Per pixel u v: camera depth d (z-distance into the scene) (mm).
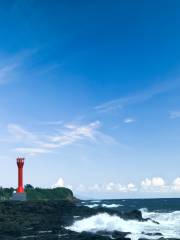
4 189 129625
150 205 189875
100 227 71312
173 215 105875
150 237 61906
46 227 64312
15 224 64062
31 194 141500
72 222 72312
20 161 105250
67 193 162375
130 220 81688
